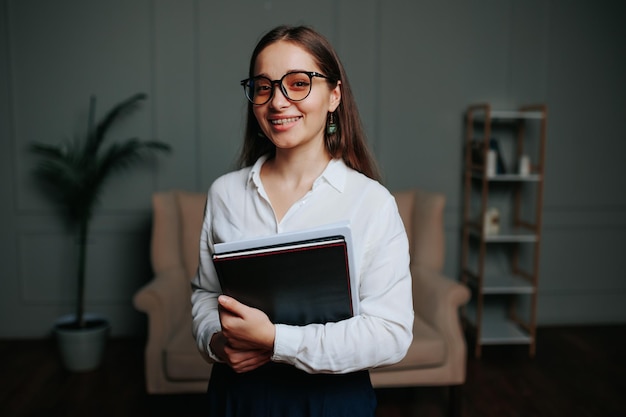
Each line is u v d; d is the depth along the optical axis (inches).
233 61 134.3
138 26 132.3
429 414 101.7
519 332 134.1
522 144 142.3
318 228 35.9
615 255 150.2
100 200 136.3
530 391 110.2
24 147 134.0
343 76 42.8
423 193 118.6
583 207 147.9
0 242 136.3
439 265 112.2
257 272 36.4
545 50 141.2
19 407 101.3
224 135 136.3
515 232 136.3
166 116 135.1
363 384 42.1
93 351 117.9
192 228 114.1
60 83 132.6
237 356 37.9
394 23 136.9
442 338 94.3
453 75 139.6
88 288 138.4
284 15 133.9
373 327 37.9
